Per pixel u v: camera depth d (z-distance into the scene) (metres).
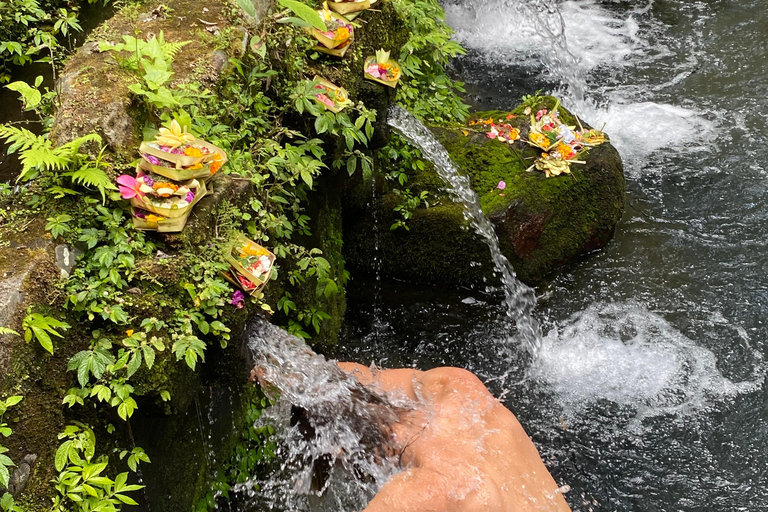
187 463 2.82
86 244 2.33
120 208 2.39
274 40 3.28
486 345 4.16
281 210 3.19
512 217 4.30
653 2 7.57
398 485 2.56
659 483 3.45
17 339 2.05
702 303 4.36
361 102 3.55
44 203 2.33
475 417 2.86
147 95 2.51
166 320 2.33
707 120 5.88
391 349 4.14
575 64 6.61
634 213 4.99
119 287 2.27
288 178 3.13
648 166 5.42
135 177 2.45
